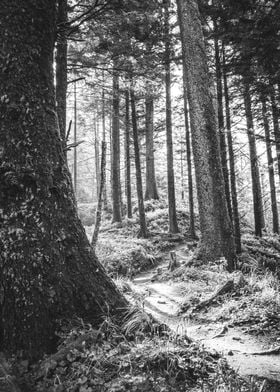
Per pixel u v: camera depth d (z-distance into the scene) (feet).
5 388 9.64
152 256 46.65
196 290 25.03
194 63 33.50
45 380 10.27
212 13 30.60
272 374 12.44
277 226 64.69
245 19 27.22
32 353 11.10
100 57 31.65
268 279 25.54
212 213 32.12
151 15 30.76
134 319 12.64
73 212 13.07
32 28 12.19
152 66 35.94
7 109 11.71
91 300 12.39
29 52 12.13
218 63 40.40
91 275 12.80
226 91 41.57
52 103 12.95
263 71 30.58
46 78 12.71
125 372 10.51
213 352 13.38
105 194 91.91
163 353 11.28
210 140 32.91
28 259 11.40
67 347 10.94
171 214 59.88
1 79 11.73
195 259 32.30
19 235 11.43
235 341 16.06
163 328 13.16
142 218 57.47
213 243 31.78
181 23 34.40
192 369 11.19
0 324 11.28
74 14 29.76
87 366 10.52
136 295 19.43
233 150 42.32
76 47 32.81
